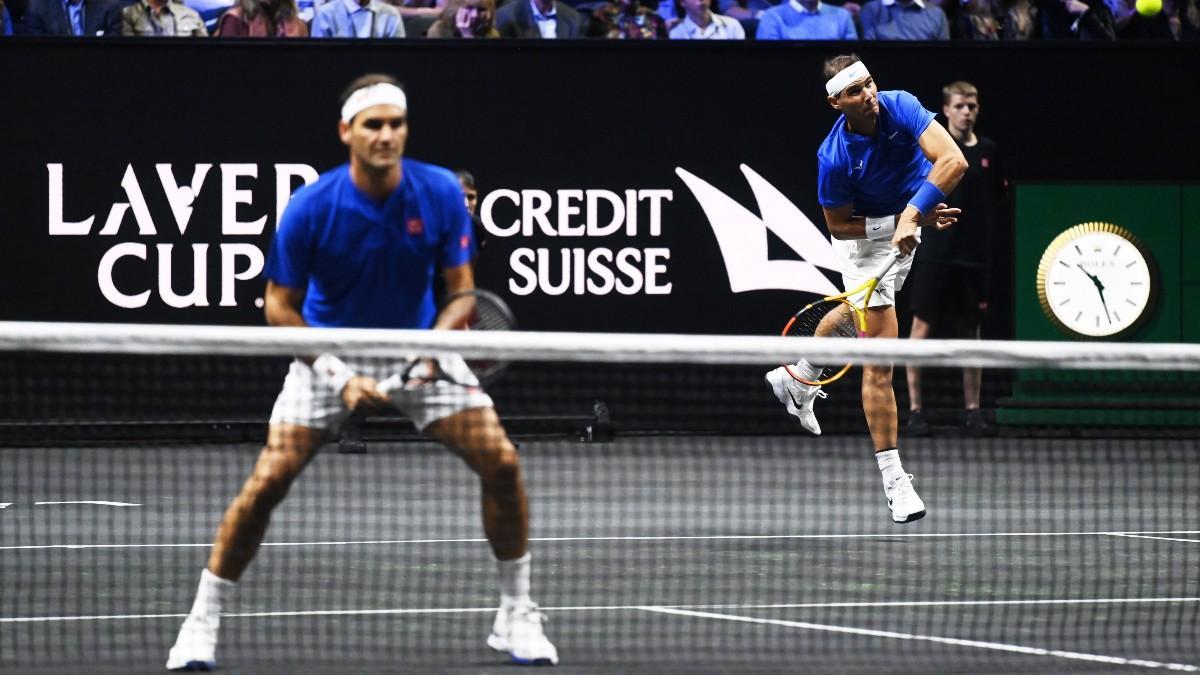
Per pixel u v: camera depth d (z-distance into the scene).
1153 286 25.69
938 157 14.08
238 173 24.44
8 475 20.16
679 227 25.03
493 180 24.75
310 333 8.74
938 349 9.56
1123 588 11.84
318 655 9.14
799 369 15.58
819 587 11.77
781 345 9.34
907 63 25.23
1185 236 25.72
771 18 26.52
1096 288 25.67
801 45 25.03
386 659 9.02
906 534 14.94
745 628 10.09
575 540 14.34
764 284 25.12
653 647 9.45
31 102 24.12
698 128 25.02
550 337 9.03
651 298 25.02
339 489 18.67
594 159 24.88
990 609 10.88
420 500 17.58
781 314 25.14
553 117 24.83
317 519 14.48
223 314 24.47
